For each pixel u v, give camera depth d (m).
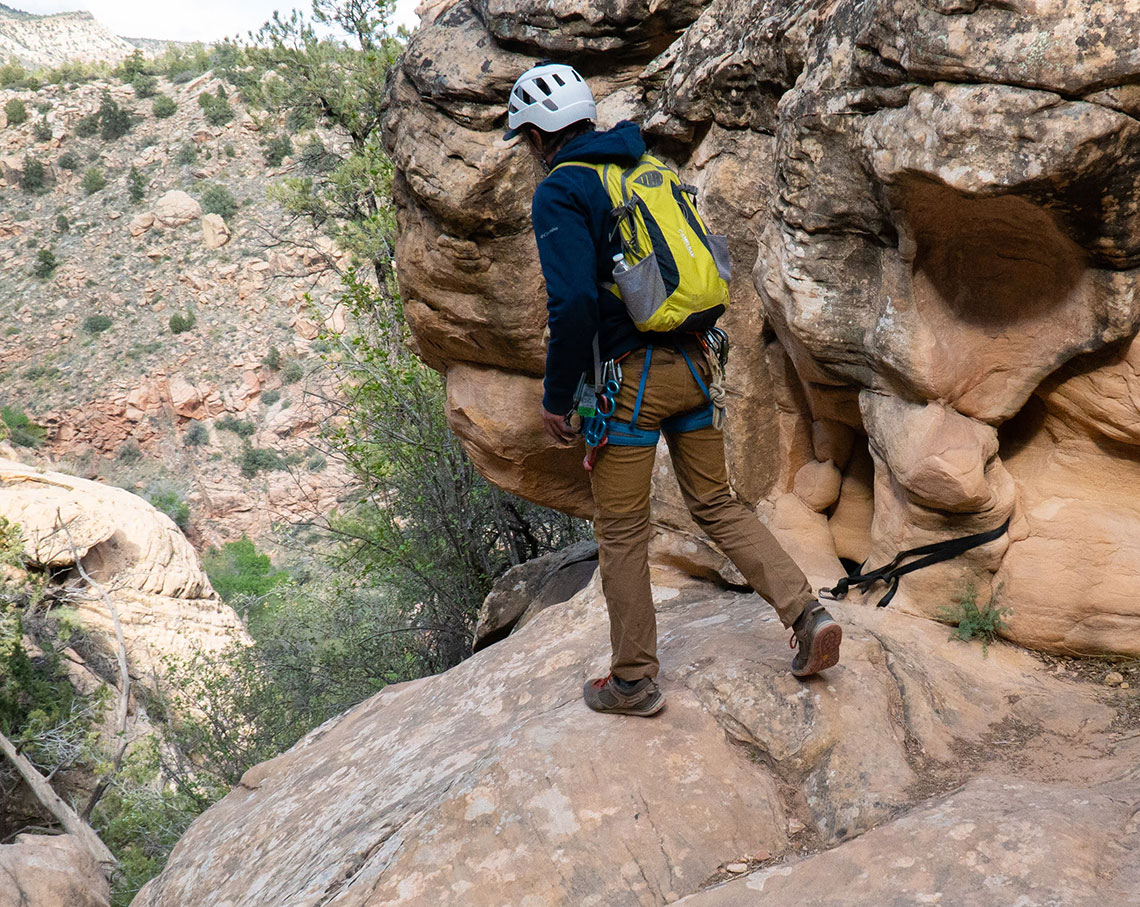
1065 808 2.28
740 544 2.78
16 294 74.81
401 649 12.21
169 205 78.56
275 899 2.95
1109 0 2.31
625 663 2.85
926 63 2.58
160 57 107.75
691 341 2.63
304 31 17.02
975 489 3.11
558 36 4.46
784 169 3.29
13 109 87.88
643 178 2.56
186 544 36.34
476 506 10.41
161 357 70.44
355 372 10.56
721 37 3.98
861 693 2.86
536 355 5.04
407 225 5.12
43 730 20.58
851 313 3.31
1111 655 3.14
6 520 25.19
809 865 2.30
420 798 2.98
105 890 11.55
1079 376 3.07
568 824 2.55
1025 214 2.66
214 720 14.62
